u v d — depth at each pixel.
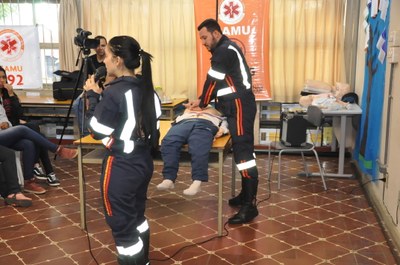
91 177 4.48
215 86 3.08
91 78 2.27
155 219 3.32
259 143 5.49
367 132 3.95
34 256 2.71
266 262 2.61
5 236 3.02
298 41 5.15
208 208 3.57
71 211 3.50
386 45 3.40
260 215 3.39
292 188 4.11
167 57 5.43
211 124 3.03
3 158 3.63
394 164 3.02
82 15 5.45
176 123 3.11
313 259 2.65
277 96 5.27
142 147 2.06
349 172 4.62
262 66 5.07
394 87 3.12
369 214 3.43
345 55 5.11
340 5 5.01
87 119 2.23
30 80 5.77
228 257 2.68
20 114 4.47
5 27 5.66
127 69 2.02
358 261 2.63
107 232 3.08
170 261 2.63
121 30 5.44
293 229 3.12
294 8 5.07
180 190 4.05
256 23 5.00
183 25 5.33
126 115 1.97
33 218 3.35
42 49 5.76
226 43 3.07
